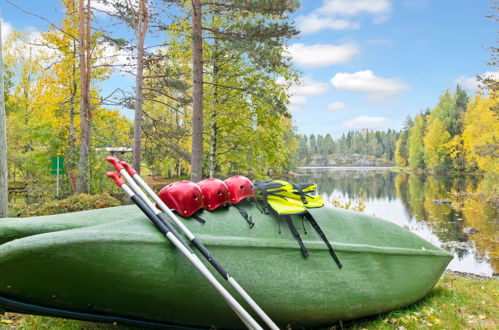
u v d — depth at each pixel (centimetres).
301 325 305
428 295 417
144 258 243
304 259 302
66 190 1585
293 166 5369
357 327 336
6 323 323
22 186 2116
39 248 215
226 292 232
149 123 1611
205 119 1520
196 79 1032
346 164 16100
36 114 2267
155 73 1488
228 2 1052
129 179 256
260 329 235
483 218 1758
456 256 1136
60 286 233
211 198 294
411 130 8444
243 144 1489
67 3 1612
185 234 251
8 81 2511
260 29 1059
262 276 278
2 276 219
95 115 1819
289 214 314
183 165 2855
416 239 392
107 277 236
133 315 262
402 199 2600
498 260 1084
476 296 444
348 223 357
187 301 260
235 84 1402
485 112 3388
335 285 311
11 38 2456
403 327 335
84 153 1402
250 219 299
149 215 245
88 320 257
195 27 1020
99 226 251
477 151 2470
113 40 1412
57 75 1655
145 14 1343
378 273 344
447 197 2616
